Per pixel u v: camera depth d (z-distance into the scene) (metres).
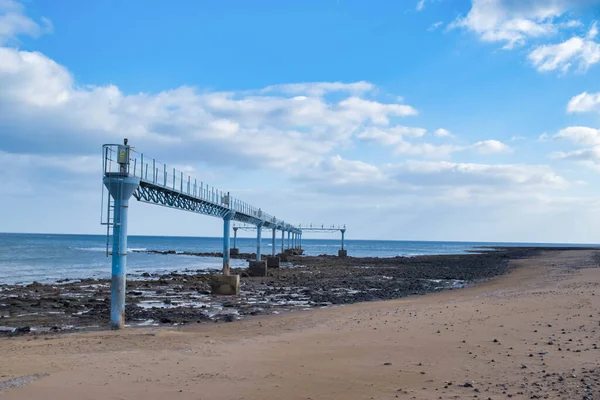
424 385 10.90
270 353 14.46
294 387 11.01
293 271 62.69
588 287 31.47
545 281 39.78
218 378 11.80
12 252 98.19
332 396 10.34
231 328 20.34
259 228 70.00
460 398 9.94
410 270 65.81
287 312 26.75
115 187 20.62
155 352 14.80
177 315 25.64
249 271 55.09
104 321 23.84
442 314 20.88
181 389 10.95
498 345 14.49
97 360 13.67
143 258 96.06
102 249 122.81
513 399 9.76
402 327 18.05
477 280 49.19
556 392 10.07
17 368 12.73
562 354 13.19
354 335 16.94
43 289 37.84
